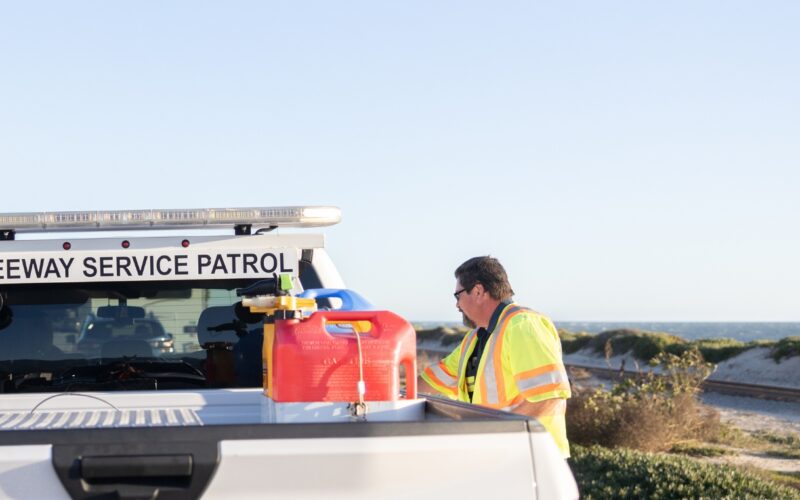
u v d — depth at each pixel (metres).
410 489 2.22
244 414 3.56
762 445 16.98
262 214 4.54
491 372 4.40
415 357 3.12
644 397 16.55
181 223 4.53
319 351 2.99
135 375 4.58
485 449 2.26
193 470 2.14
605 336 51.53
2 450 2.13
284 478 2.17
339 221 4.70
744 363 37.03
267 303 3.06
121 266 4.27
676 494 10.18
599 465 11.91
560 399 4.24
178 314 4.59
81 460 2.13
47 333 4.53
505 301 4.55
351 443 2.20
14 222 4.53
